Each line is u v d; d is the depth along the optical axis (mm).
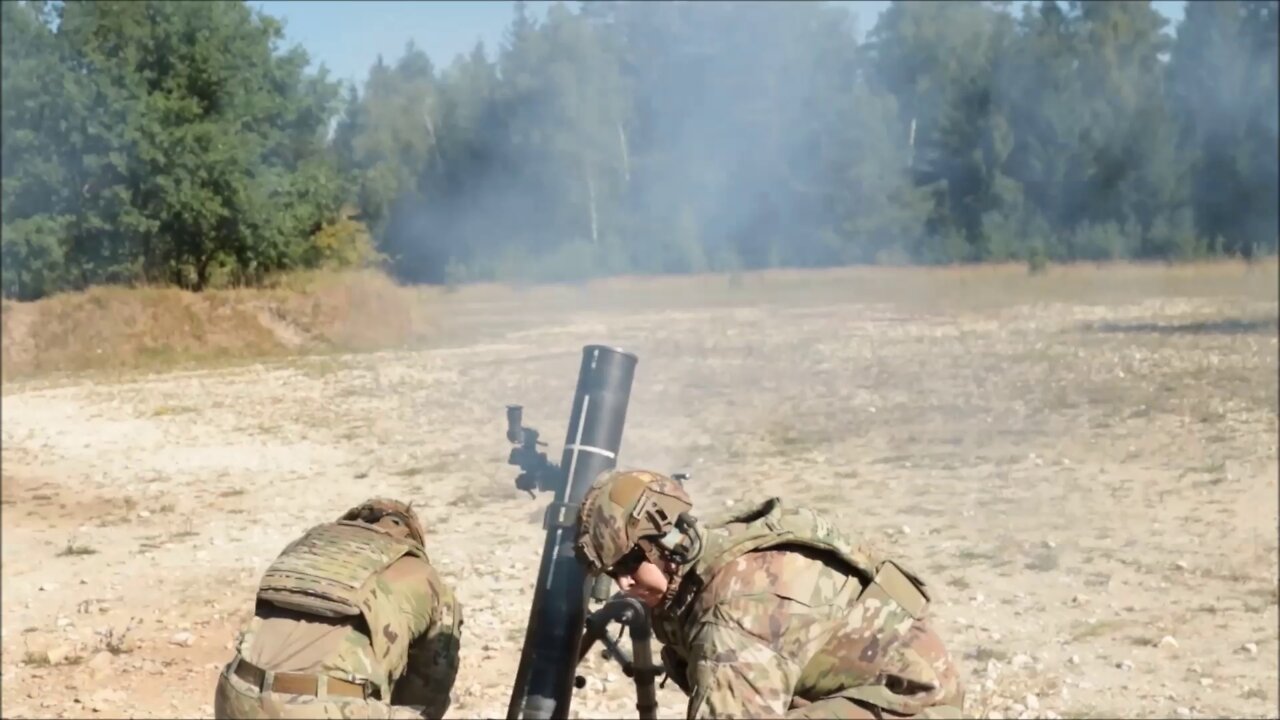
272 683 3527
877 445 14172
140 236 35000
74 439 17609
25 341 29422
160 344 30266
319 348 31469
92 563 10531
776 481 12422
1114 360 21125
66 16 34688
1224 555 9359
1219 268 55500
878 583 3230
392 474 13859
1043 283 50312
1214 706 6637
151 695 7246
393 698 3865
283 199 36906
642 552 3207
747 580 3150
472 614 8555
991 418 15570
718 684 3057
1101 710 6586
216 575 9992
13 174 33969
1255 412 15039
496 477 13297
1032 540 9914
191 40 35875
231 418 18953
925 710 3146
